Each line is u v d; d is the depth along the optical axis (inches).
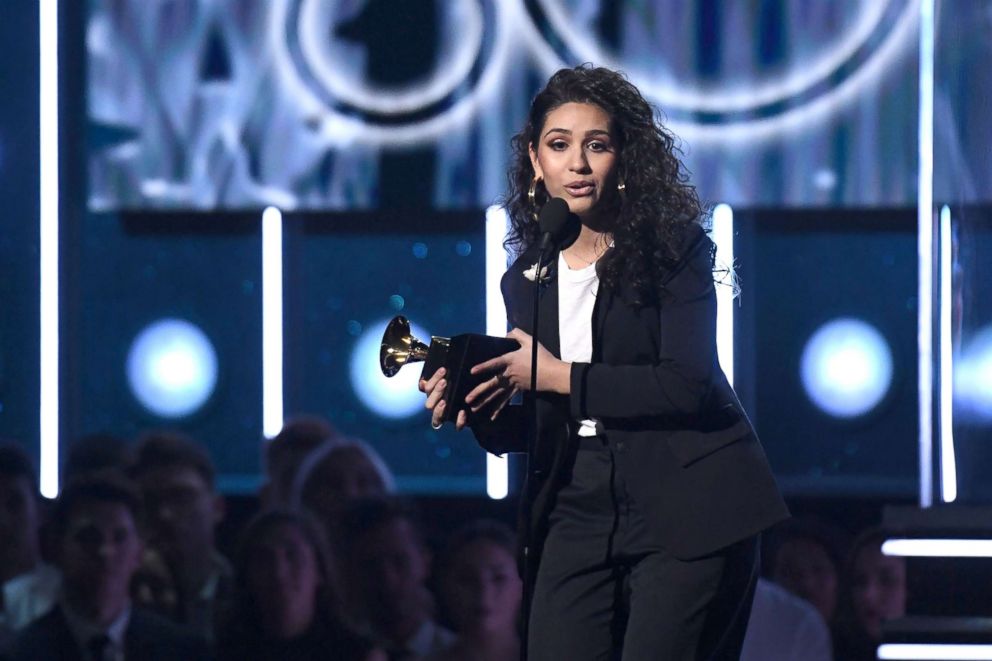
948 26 519.8
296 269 871.1
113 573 697.6
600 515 331.6
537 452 340.2
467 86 813.2
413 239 900.6
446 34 814.5
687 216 329.7
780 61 794.8
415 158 818.2
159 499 721.0
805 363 869.8
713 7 797.2
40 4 820.0
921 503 660.1
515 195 355.6
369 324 903.7
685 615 319.3
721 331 837.8
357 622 697.6
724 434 324.8
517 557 347.6
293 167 825.5
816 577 681.0
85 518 698.8
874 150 789.2
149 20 829.8
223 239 887.7
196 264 887.7
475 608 693.9
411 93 818.2
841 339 868.6
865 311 868.6
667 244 322.0
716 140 798.5
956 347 481.4
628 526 329.7
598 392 315.3
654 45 799.1
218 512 732.0
